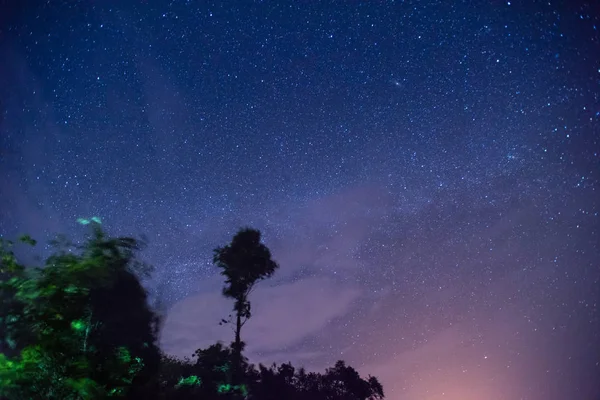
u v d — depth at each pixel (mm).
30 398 8406
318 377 18656
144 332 11648
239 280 18453
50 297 8789
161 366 14445
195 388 15414
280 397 17297
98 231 10172
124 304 10914
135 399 11414
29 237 9500
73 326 8812
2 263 9055
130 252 10758
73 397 8539
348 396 18469
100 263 9594
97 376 9148
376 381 19406
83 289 9172
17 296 8781
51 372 8492
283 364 18203
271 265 18844
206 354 17062
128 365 9914
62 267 9094
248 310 18344
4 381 8086
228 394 16094
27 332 8859
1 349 9039
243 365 17547
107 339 10211
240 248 18625
